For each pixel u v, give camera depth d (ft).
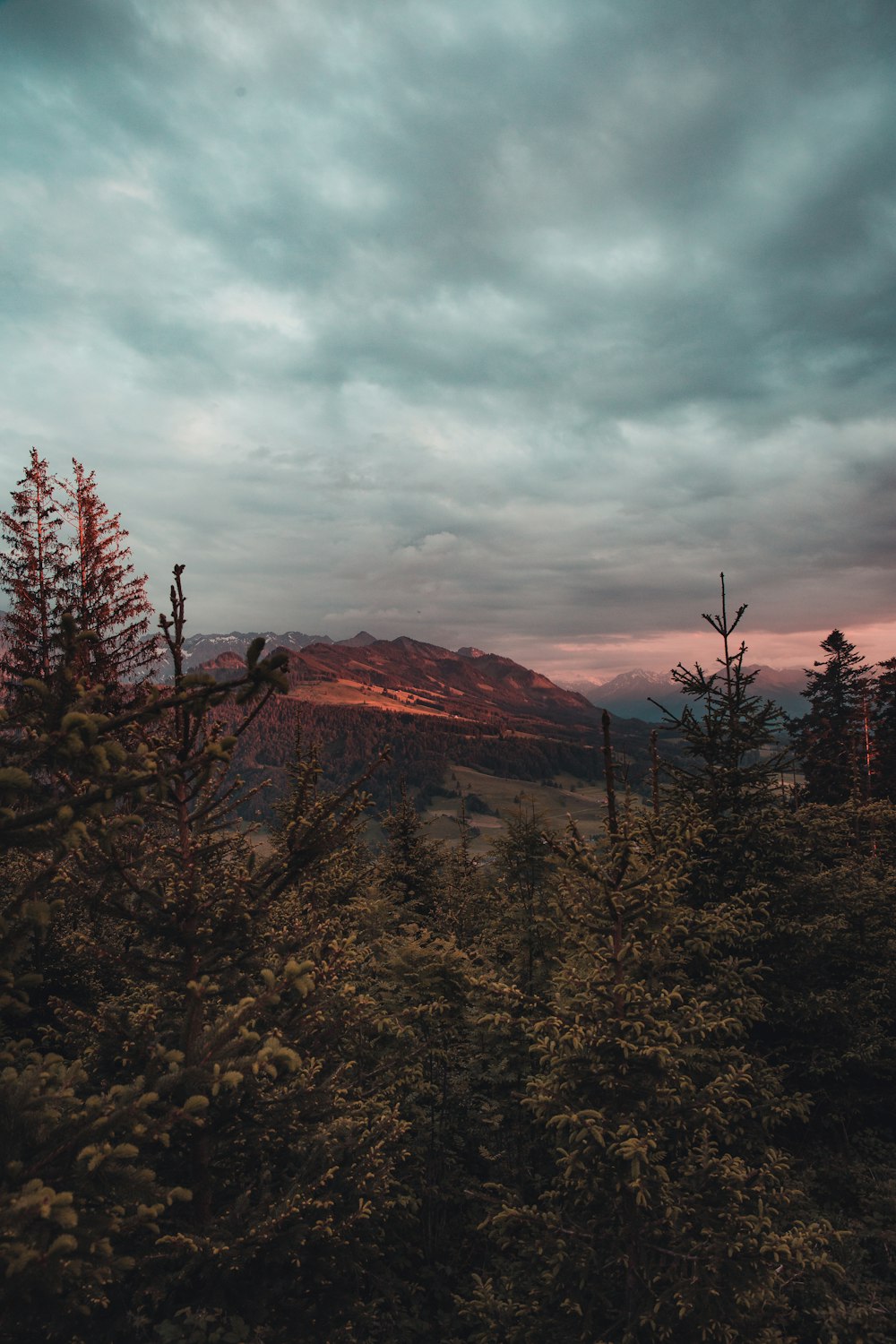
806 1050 34.19
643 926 22.88
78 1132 11.14
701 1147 23.49
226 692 9.76
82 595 66.28
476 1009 31.14
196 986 16.94
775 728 39.24
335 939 22.11
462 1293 26.81
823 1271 25.18
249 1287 17.38
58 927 25.41
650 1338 20.07
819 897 36.94
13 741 9.96
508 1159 29.25
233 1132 18.70
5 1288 9.34
